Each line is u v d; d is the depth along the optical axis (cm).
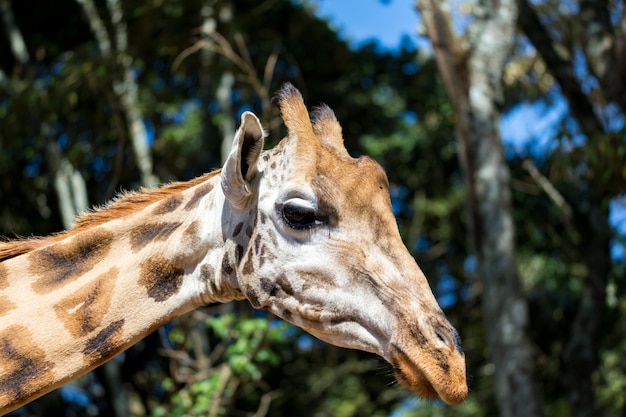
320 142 412
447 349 373
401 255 391
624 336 1662
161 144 1518
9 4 1488
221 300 420
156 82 1505
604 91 1276
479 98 1158
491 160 1161
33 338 393
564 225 1563
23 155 1415
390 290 382
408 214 1822
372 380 1783
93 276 409
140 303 409
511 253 1155
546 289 1652
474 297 1741
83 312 401
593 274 1394
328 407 1772
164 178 1516
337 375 1730
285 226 396
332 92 1748
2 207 1497
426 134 1786
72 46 1546
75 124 1369
